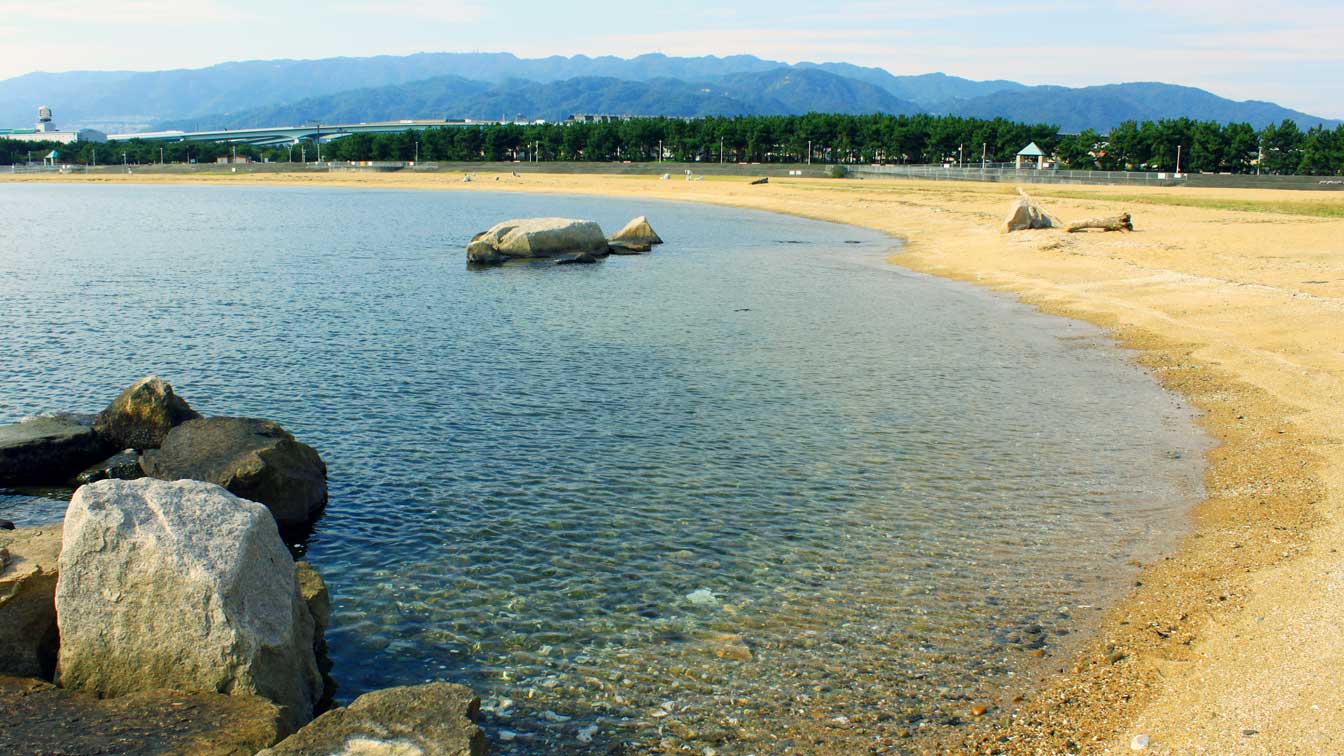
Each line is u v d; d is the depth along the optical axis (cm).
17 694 898
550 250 5159
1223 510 1495
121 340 2920
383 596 1270
